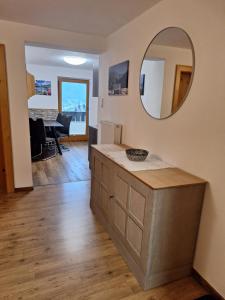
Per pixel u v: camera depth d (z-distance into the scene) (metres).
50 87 6.15
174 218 1.44
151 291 1.49
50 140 4.92
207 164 1.46
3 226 2.17
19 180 2.98
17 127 2.83
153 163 1.84
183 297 1.46
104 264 1.71
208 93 1.42
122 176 1.73
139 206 1.50
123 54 2.56
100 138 3.17
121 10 2.10
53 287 1.48
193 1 1.50
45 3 2.02
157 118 1.98
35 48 3.81
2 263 1.68
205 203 1.49
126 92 2.54
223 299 1.40
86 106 6.73
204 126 1.47
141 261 1.51
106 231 2.14
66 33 2.77
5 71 2.61
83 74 6.45
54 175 3.69
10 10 2.20
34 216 2.38
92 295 1.44
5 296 1.40
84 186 3.26
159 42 1.89
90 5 2.03
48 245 1.91
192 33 1.52
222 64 1.31
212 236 1.46
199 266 1.58
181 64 1.64
